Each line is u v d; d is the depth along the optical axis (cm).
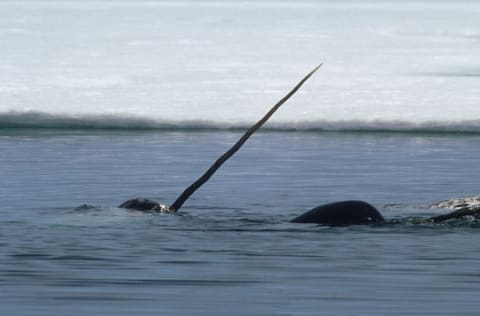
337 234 3002
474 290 2306
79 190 3978
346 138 5800
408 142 5606
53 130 6072
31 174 4378
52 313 2077
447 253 2722
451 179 4309
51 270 2489
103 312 2088
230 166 4706
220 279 2405
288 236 2969
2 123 6238
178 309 2116
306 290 2298
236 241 2888
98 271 2483
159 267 2533
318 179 4316
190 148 5312
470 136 5909
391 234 3002
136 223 3162
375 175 4425
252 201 3756
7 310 2102
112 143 5478
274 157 5000
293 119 6456
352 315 2070
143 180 4269
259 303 2172
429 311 2106
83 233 2989
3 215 3344
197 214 3409
